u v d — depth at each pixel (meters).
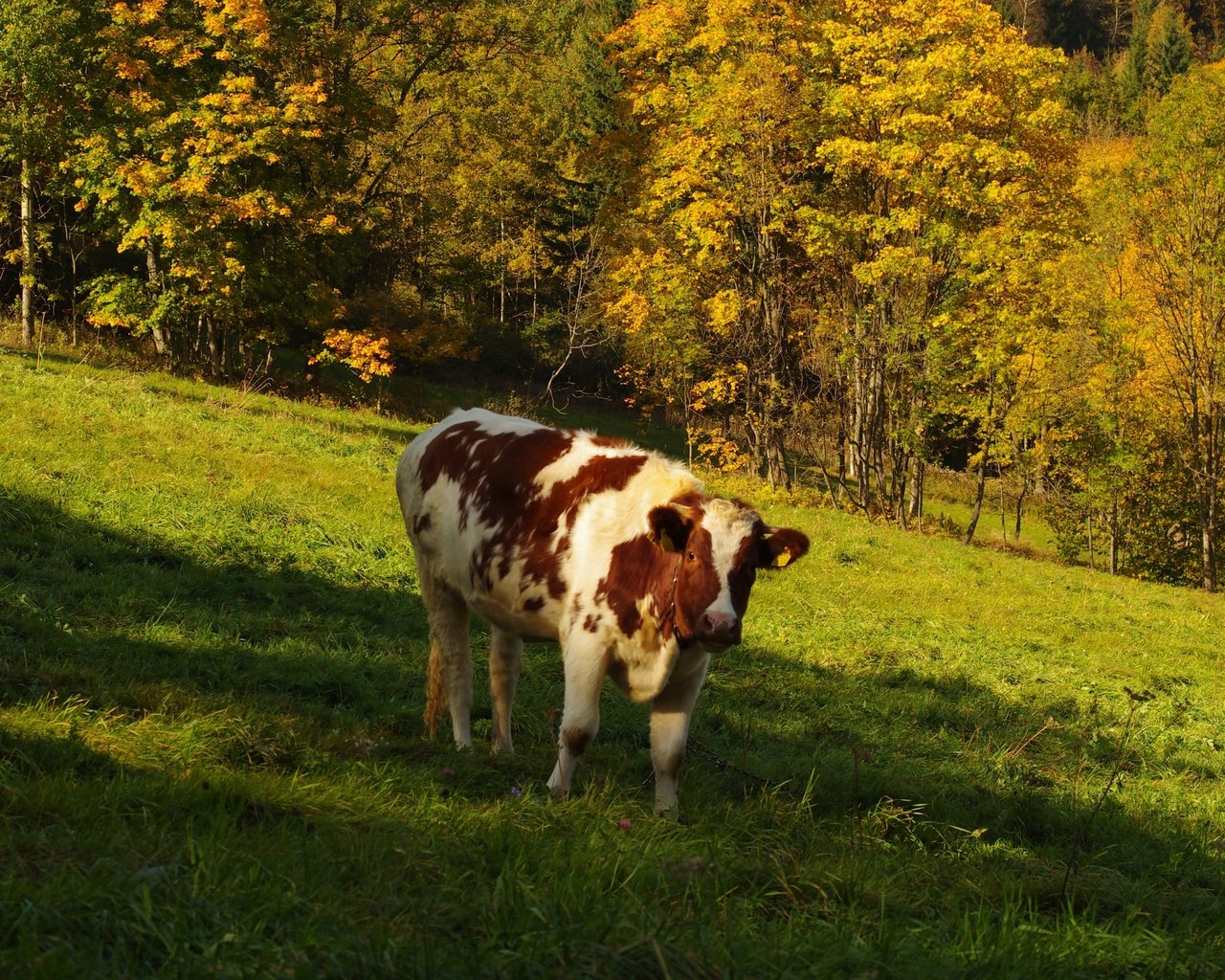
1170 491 39.97
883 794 8.00
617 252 37.38
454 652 7.30
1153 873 7.25
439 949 3.70
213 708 6.55
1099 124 86.62
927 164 30.48
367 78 34.44
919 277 31.31
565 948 3.74
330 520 14.30
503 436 7.07
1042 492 48.59
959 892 5.68
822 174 36.50
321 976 3.37
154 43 28.03
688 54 34.47
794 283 35.50
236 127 27.97
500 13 35.00
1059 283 33.09
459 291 42.81
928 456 34.00
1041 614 19.58
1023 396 35.38
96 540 11.17
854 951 4.19
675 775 6.30
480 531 6.80
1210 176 33.59
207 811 4.77
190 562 11.31
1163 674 16.52
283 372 37.84
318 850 4.49
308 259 31.62
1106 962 4.88
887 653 14.10
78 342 29.62
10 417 15.44
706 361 35.19
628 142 35.31
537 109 56.88
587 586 6.23
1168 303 35.03
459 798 5.65
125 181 26.81
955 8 30.86
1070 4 131.25
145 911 3.55
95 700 6.38
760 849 5.69
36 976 3.15
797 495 32.88
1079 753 11.05
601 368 56.41
